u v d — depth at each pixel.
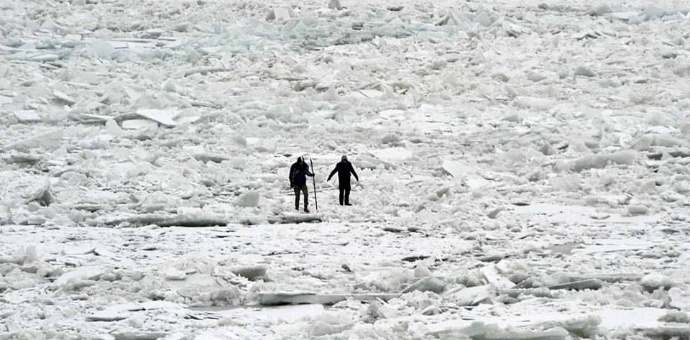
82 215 78.12
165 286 53.94
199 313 48.91
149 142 111.88
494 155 107.38
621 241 68.00
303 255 63.97
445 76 152.00
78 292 52.97
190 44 176.50
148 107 130.75
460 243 68.38
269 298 51.50
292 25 187.25
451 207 82.94
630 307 47.75
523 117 129.38
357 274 56.81
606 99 141.50
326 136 117.94
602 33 185.62
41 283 55.88
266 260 61.84
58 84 140.62
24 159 98.19
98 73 154.25
